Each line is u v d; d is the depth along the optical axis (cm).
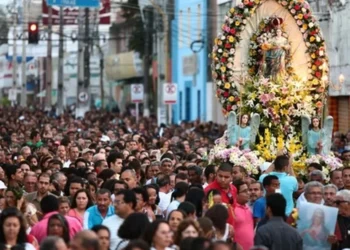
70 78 14225
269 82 3369
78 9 9088
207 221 1864
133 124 6781
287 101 3347
